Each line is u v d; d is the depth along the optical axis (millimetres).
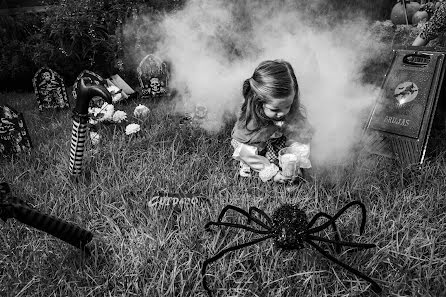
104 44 3588
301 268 1503
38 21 3873
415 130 2121
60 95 3127
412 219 1735
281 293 1431
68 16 3457
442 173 2021
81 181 2068
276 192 1924
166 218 1779
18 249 1651
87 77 3191
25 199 1962
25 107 3324
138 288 1469
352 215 1754
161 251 1581
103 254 1602
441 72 2109
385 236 1628
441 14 2176
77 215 1815
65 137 2580
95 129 2500
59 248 1636
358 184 1975
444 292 1376
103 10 3668
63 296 1458
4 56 3764
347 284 1484
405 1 3646
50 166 2246
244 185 1985
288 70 1773
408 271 1476
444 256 1565
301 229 1353
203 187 2018
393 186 1993
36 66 3742
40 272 1525
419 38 2303
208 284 1479
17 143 2400
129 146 2357
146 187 1992
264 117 1865
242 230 1662
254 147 1951
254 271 1554
